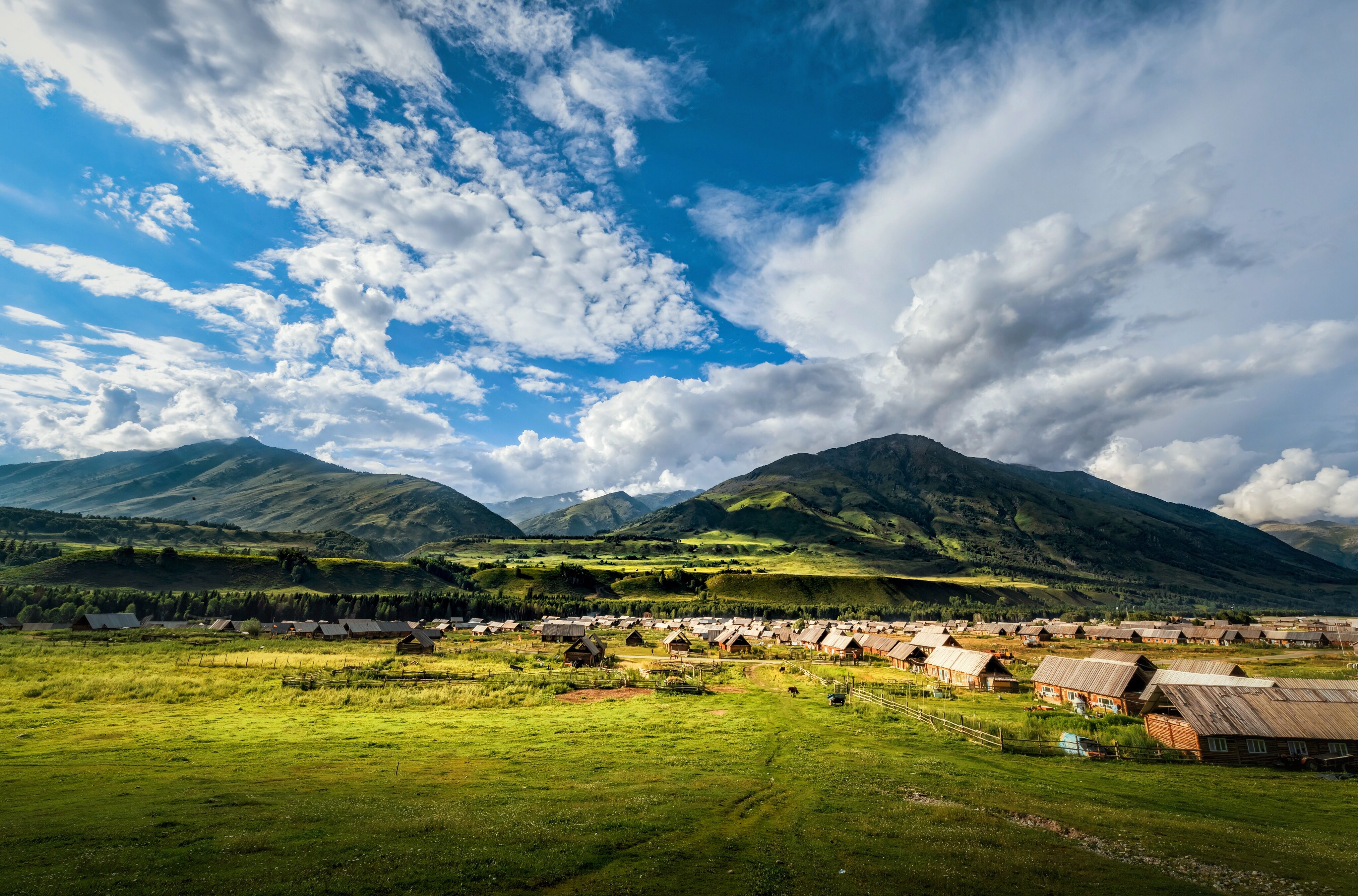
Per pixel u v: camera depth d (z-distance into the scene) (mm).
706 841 25328
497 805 28906
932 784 35844
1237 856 25297
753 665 112312
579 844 23969
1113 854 25266
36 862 20078
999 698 74625
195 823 24703
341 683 66812
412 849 22594
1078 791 35594
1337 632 154875
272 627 176000
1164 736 48688
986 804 31766
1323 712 45562
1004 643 168500
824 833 26547
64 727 42969
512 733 46906
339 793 30188
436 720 50969
